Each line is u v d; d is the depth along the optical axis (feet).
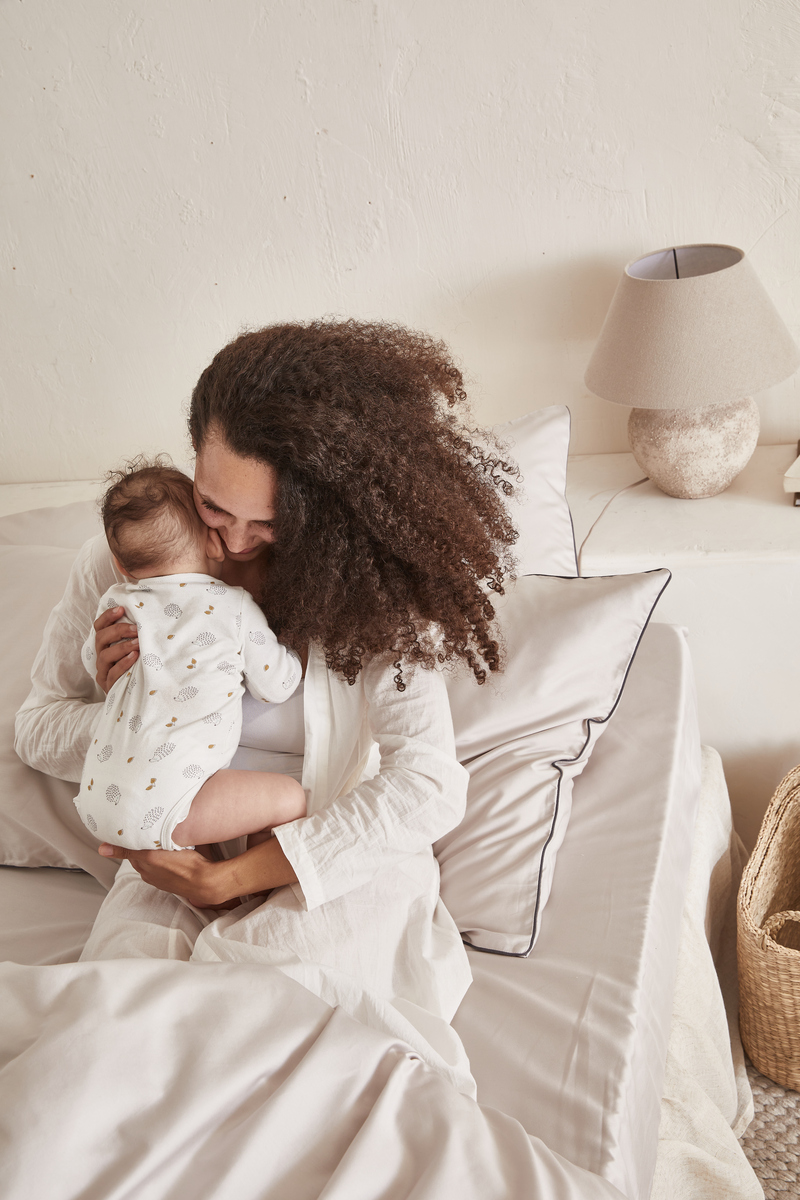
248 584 3.87
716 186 5.49
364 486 3.13
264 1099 2.56
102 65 5.69
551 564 4.87
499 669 3.74
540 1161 2.53
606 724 4.41
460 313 6.16
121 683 3.40
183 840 3.30
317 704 3.59
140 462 4.17
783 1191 4.39
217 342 6.53
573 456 6.51
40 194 6.14
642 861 3.93
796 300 5.72
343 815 3.27
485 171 5.69
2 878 4.15
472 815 4.05
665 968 3.77
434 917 3.67
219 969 2.84
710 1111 4.15
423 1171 2.44
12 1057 2.58
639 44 5.19
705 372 4.87
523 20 5.23
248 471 3.14
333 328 3.46
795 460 5.48
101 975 2.73
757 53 5.09
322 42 5.45
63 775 4.04
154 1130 2.37
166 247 6.23
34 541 5.58
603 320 5.98
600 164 5.55
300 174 5.87
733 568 5.11
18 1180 2.22
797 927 5.24
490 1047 3.31
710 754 5.48
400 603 3.37
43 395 6.89
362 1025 2.81
